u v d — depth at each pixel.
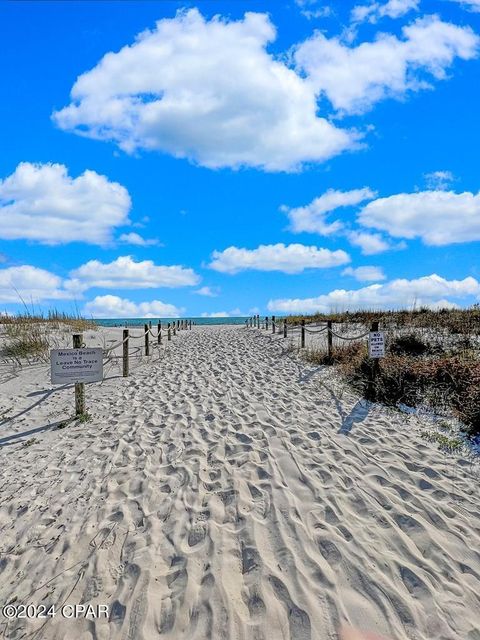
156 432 6.33
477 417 6.07
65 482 4.79
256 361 12.59
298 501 4.16
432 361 8.73
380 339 8.12
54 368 7.08
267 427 6.32
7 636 2.75
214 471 4.91
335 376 9.62
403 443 5.70
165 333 25.88
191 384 9.56
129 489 4.57
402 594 2.97
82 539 3.70
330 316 23.86
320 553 3.39
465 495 4.38
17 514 4.16
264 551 3.41
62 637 2.71
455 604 2.90
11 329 15.04
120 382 9.98
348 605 2.86
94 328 20.16
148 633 2.70
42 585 3.18
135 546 3.56
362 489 4.41
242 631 2.67
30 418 7.29
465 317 15.04
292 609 2.82
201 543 3.55
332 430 6.18
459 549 3.49
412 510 4.05
